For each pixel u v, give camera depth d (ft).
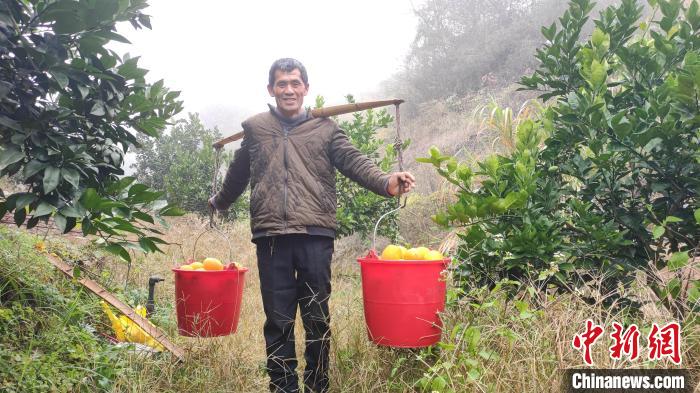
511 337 8.41
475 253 10.52
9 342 8.93
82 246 15.21
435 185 27.32
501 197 10.59
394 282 8.20
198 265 10.34
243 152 10.11
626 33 11.34
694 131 9.42
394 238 22.56
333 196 9.54
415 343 8.29
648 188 10.25
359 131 23.77
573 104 10.09
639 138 9.18
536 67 44.91
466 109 45.60
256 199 9.26
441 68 53.42
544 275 9.83
